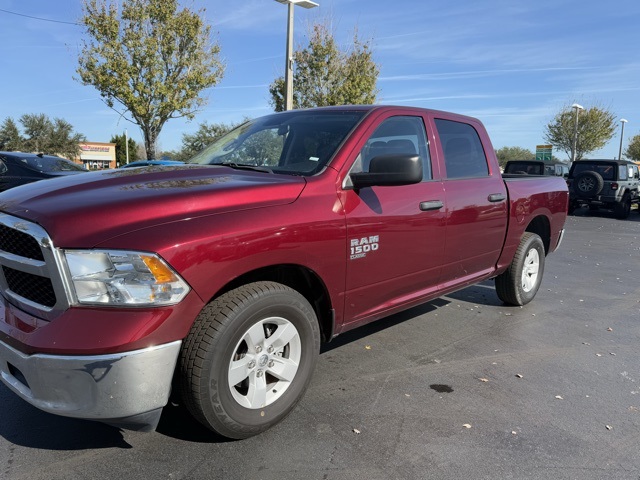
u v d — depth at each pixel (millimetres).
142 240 2258
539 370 3881
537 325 4984
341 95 22000
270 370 2828
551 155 37031
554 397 3428
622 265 8539
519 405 3299
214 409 2516
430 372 3785
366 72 22562
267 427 2805
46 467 2521
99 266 2209
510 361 4047
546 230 5777
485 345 4387
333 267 3047
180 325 2334
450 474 2541
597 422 3107
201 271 2371
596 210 19562
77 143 48031
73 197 2518
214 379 2477
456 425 3020
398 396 3375
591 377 3779
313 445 2766
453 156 4242
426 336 4578
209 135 35500
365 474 2523
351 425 2984
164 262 2260
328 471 2541
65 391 2203
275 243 2664
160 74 18641
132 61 18203
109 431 2861
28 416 3012
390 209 3408
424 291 3965
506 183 4855
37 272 2320
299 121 3785
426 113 4051
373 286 3391
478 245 4430
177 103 18625
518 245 5176
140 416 2314
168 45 18297
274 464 2588
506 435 2922
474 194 4270
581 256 9438
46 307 2324
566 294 6340
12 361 2334
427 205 3713
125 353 2189
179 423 2961
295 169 3244
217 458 2625
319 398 3320
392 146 3627
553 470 2598
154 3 17703
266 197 2758
